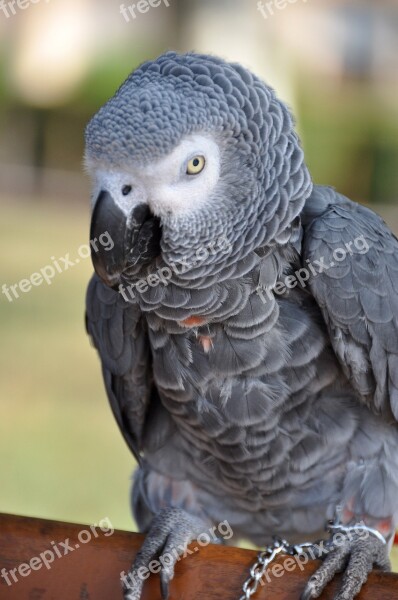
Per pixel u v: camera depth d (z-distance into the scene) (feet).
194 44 9.06
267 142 2.16
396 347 2.25
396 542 2.38
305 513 2.36
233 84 2.16
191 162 2.12
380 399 2.27
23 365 5.04
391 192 9.11
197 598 2.12
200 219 2.14
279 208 2.16
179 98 2.13
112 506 3.51
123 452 3.99
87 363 5.13
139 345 2.36
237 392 2.26
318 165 9.12
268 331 2.23
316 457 2.30
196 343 2.27
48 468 3.79
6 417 4.33
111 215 2.13
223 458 2.33
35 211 8.38
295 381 2.26
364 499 2.28
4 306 6.06
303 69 9.23
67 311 5.99
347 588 2.14
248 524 2.42
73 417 4.35
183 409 2.32
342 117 9.22
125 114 2.12
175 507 2.34
